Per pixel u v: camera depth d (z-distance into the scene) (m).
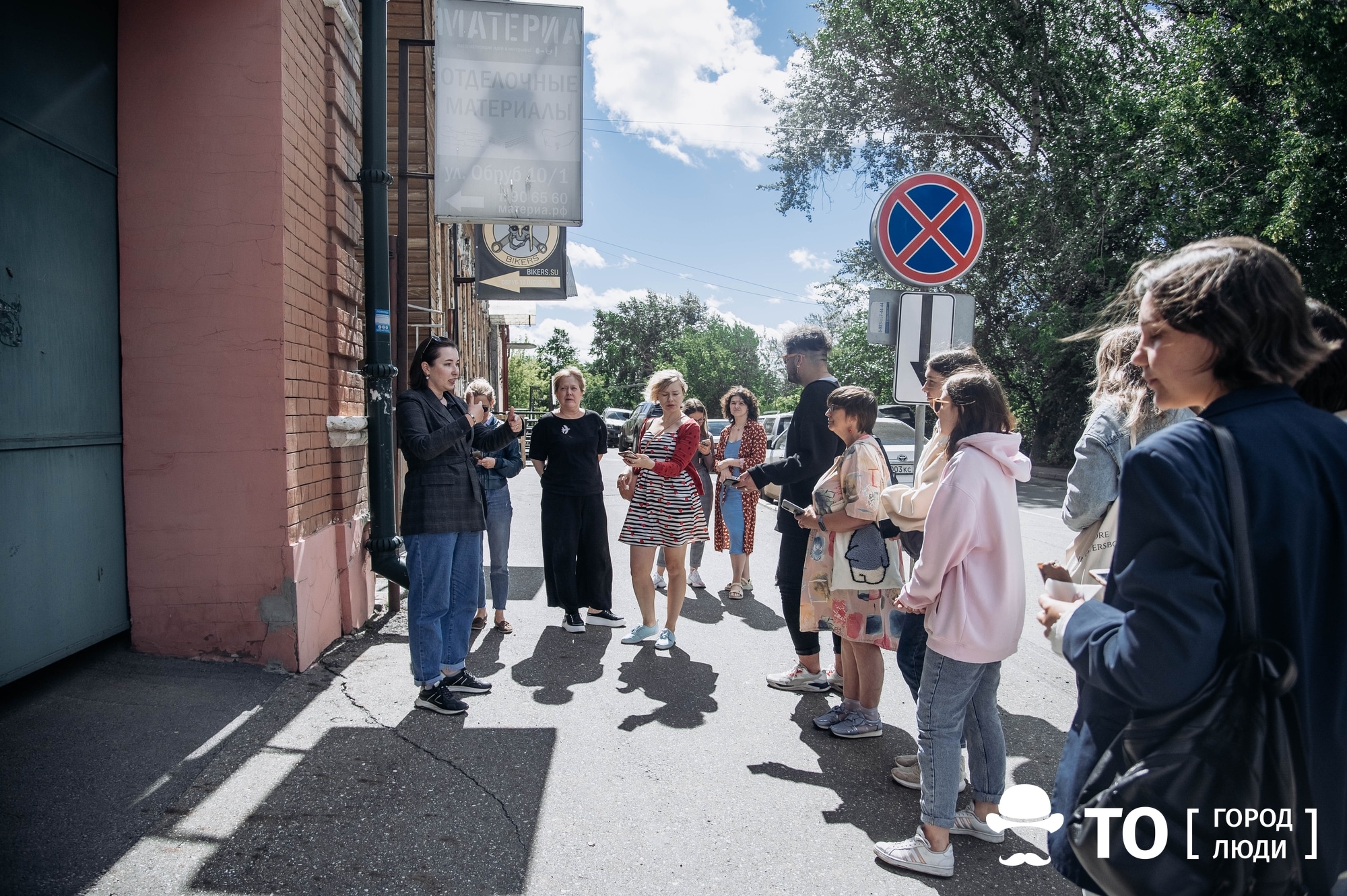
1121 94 17.34
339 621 4.91
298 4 4.30
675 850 2.75
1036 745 3.74
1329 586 1.28
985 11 19.22
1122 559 1.38
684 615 6.07
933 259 4.88
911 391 4.86
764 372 76.94
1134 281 1.58
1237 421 1.34
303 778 3.14
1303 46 14.73
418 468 3.94
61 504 3.52
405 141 5.99
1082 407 21.20
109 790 2.88
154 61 3.99
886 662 5.00
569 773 3.30
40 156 3.39
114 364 3.94
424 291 10.23
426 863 2.60
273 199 4.05
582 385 5.43
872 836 2.89
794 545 4.29
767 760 3.51
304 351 4.38
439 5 5.82
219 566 4.07
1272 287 1.34
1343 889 1.28
